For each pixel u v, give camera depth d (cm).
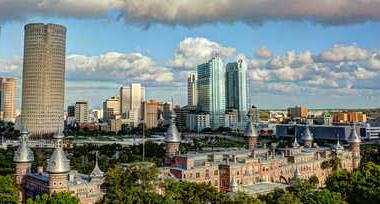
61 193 15162
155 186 17238
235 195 16475
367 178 18288
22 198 18900
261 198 16725
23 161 19150
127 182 16938
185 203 16250
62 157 16788
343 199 16925
